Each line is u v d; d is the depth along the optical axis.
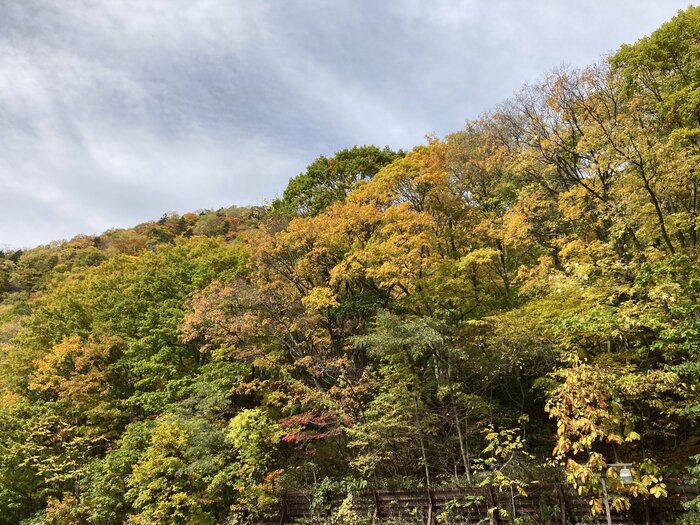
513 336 15.93
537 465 14.62
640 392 11.14
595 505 8.96
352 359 20.66
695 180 15.40
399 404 15.97
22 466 21.84
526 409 18.75
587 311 13.34
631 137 14.91
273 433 18.06
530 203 19.58
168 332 25.80
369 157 32.25
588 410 8.69
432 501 15.19
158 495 16.88
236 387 22.16
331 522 16.38
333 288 22.84
